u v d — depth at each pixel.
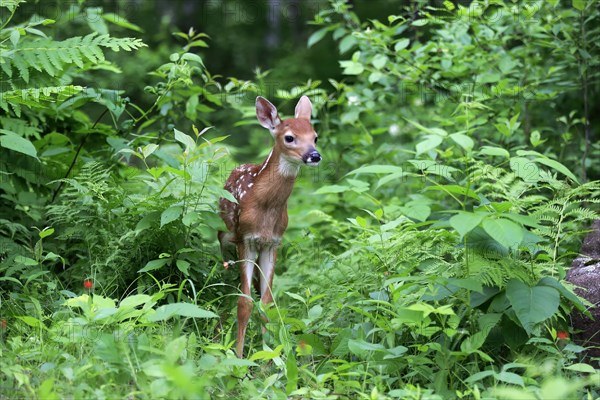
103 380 7.82
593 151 14.74
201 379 7.47
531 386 8.12
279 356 9.35
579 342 9.57
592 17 13.70
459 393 7.93
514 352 9.06
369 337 9.54
